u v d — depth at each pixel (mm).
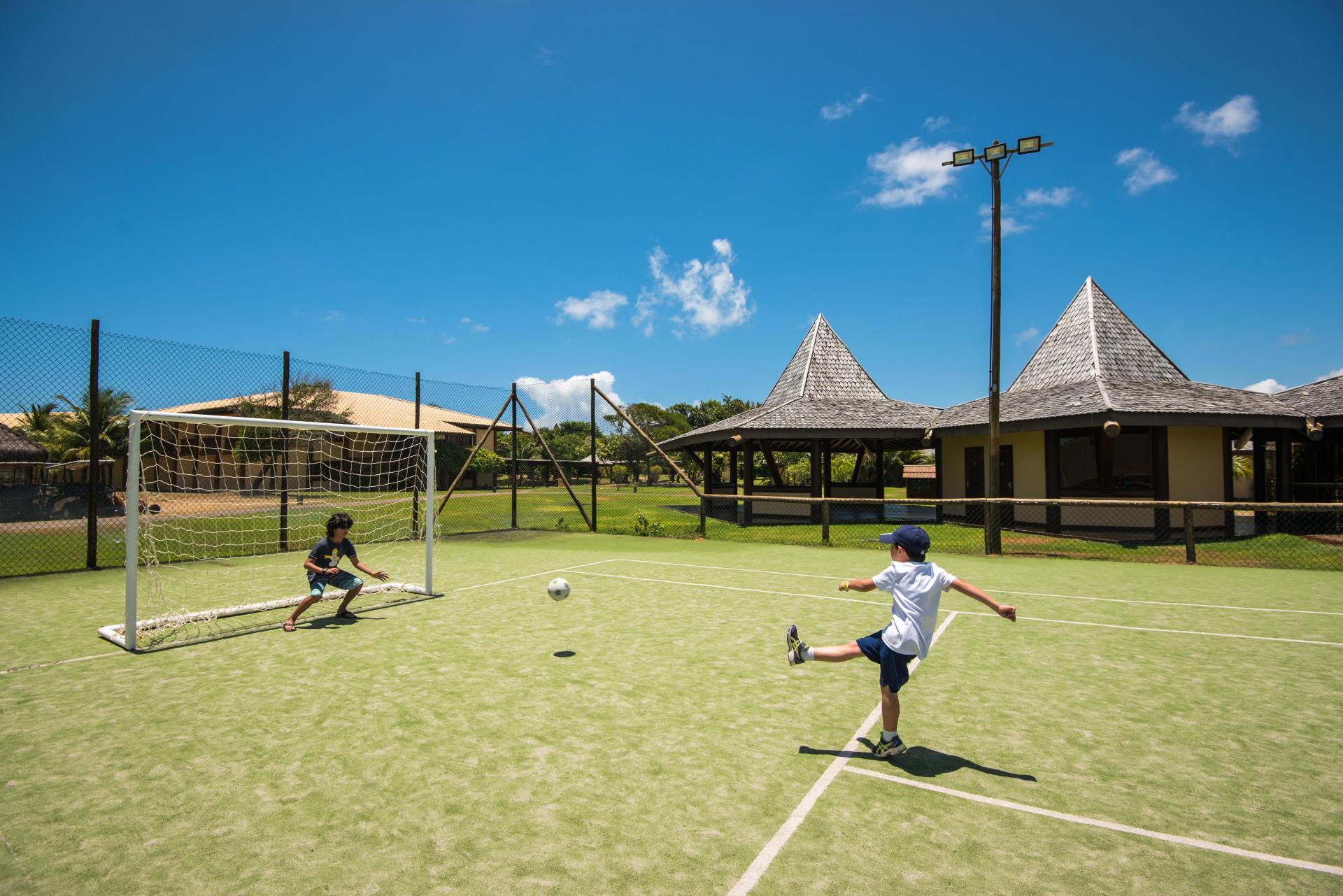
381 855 2926
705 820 3230
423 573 11281
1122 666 5887
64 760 3898
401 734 4285
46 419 17766
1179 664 5953
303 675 5531
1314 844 3049
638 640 6711
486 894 2643
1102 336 20562
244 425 7461
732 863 2867
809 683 5344
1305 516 17406
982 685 5344
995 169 14266
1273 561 12961
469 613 8047
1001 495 19828
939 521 21344
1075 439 19312
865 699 4980
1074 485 19094
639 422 71750
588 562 12844
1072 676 5594
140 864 2865
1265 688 5266
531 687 5219
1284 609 8398
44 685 5289
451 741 4172
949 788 3578
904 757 3969
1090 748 4117
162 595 8844
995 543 13961
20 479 17531
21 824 3195
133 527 6391
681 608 8359
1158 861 2904
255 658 6047
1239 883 2750
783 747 4102
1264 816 3305
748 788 3570
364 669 5711
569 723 4465
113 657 6086
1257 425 16156
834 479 37344
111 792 3518
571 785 3582
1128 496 17344
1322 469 19469
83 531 16266
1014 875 2789
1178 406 16219
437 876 2764
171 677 5480
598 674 5574
